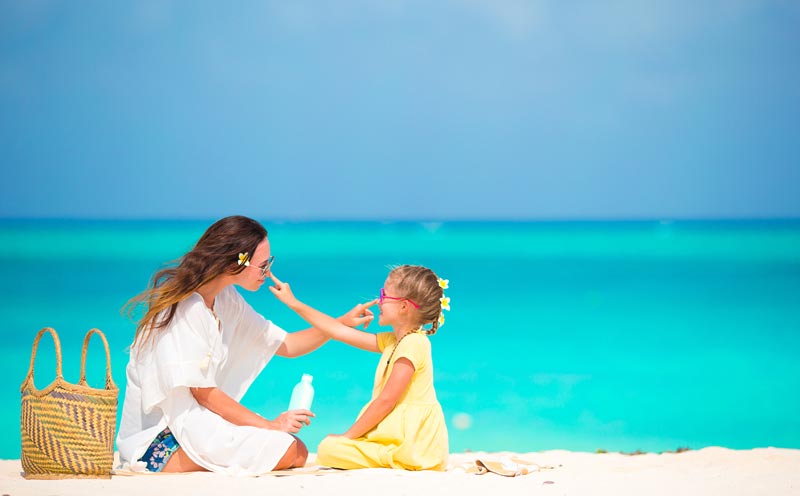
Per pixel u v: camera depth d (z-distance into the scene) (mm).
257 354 6035
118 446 5523
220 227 5555
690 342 15945
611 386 12227
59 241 58156
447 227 101625
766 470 5363
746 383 12367
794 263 38125
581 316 19750
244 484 4750
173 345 5301
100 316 18734
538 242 62125
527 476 5172
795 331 17109
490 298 23656
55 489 4566
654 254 46344
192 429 5281
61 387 4988
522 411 10719
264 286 25641
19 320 18125
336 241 63656
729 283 27766
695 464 5828
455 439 9312
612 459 6324
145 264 35969
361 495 4492
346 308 20266
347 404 10836
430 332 5742
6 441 9156
